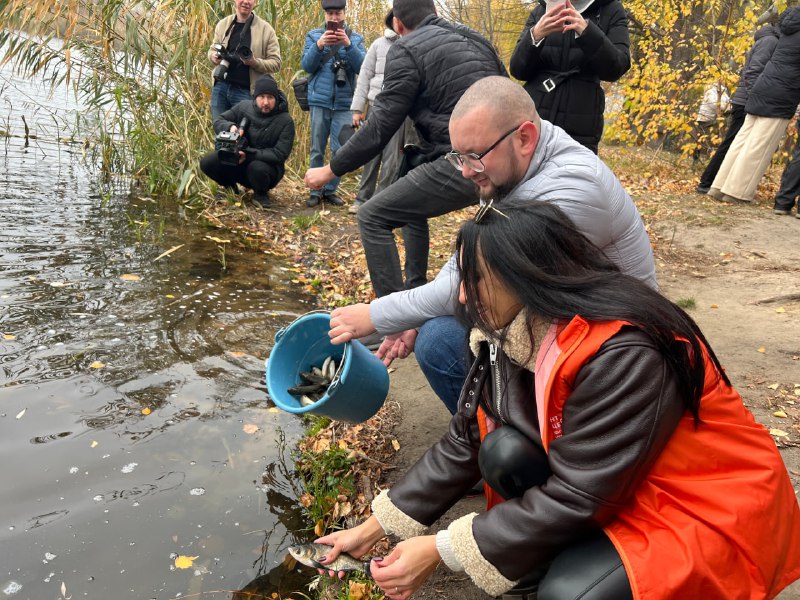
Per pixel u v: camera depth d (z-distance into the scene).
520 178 2.21
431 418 3.28
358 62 6.94
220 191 7.07
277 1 7.76
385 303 2.37
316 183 3.47
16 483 2.67
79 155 8.06
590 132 4.10
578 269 1.58
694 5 9.91
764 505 1.52
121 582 2.28
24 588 2.23
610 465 1.50
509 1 16.42
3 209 5.80
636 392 1.48
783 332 4.15
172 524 2.55
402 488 2.02
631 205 2.28
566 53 3.95
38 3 6.41
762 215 7.05
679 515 1.53
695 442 1.55
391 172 5.90
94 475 2.76
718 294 4.89
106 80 7.33
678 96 10.45
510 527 1.61
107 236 5.48
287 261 5.49
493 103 2.08
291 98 8.06
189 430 3.11
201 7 6.55
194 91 7.38
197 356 3.75
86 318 4.02
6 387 3.26
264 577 2.36
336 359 2.72
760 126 7.30
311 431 3.14
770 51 7.33
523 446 1.74
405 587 1.76
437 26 3.33
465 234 1.65
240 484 2.80
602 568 1.52
